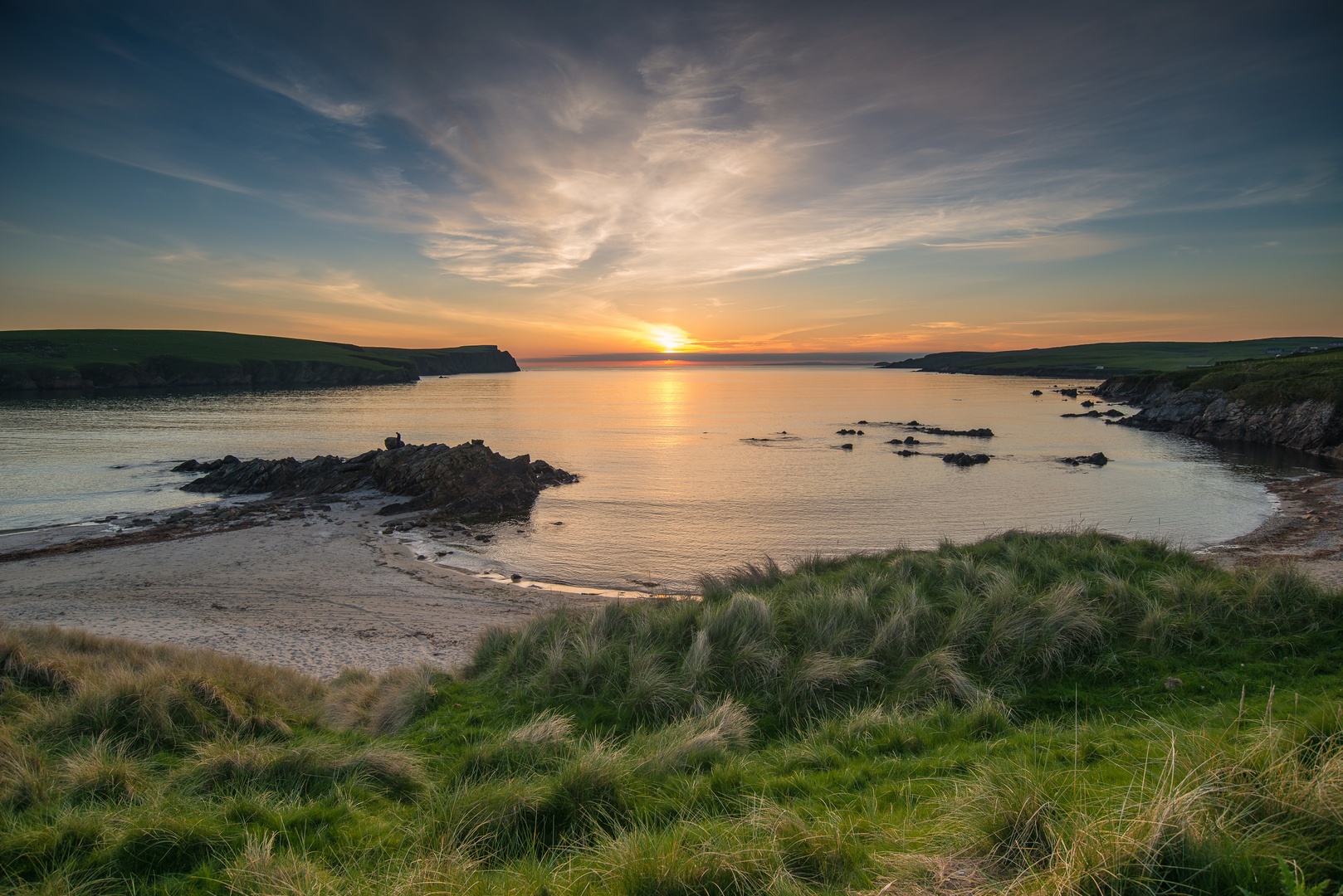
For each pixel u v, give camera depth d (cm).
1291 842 387
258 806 635
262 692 1073
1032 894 380
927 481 4544
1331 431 5650
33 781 655
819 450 6253
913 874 432
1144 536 2947
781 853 461
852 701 891
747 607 1137
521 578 2580
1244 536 2906
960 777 605
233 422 8975
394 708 1018
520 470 4494
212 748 780
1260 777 440
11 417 9156
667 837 514
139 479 4838
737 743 759
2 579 2467
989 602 1092
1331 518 3169
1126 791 493
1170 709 755
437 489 3991
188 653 1366
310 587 2406
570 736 816
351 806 648
